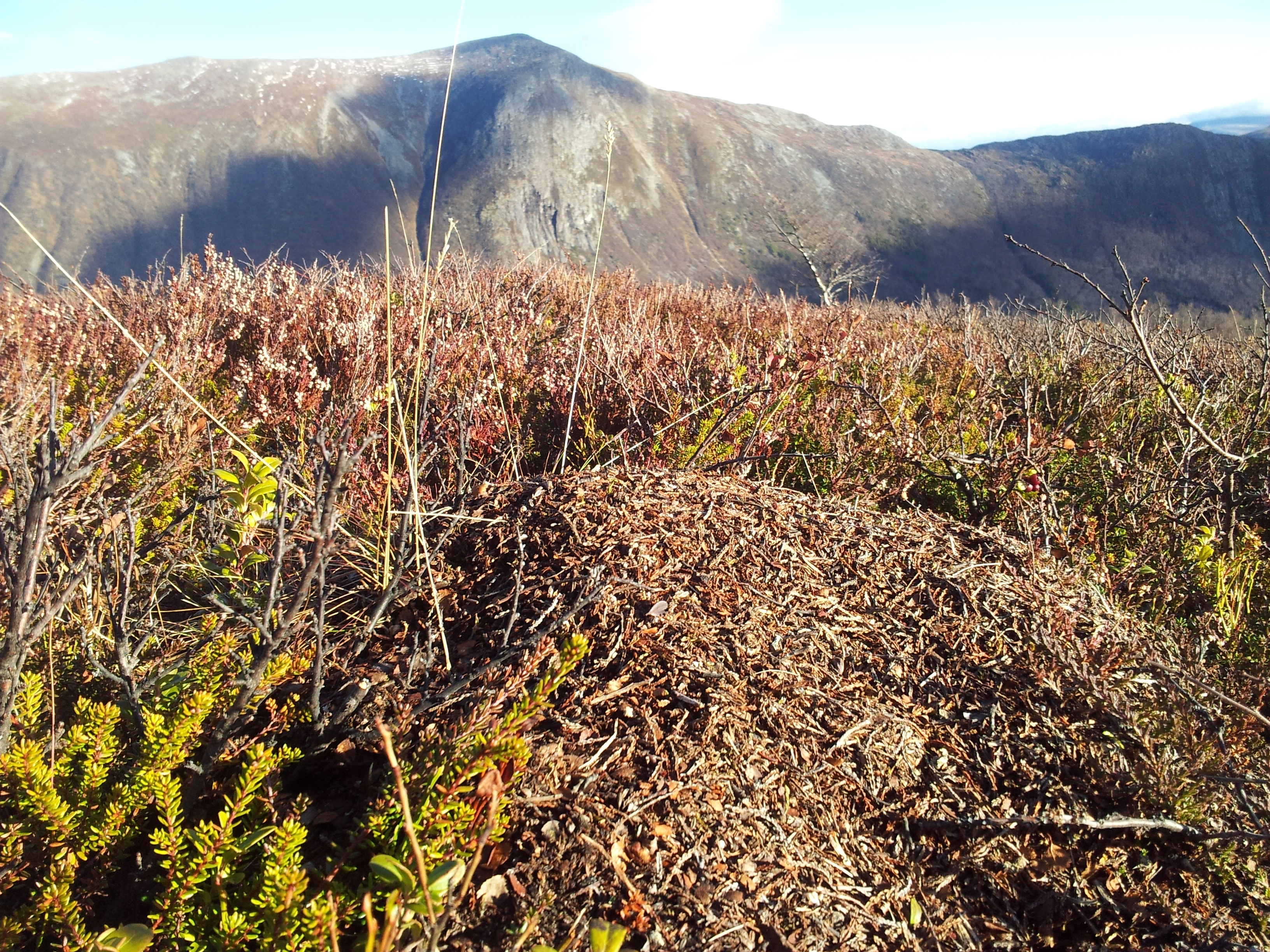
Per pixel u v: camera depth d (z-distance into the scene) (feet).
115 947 4.51
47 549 7.49
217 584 9.36
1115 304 12.04
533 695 5.88
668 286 30.96
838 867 6.34
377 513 9.44
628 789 6.49
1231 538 11.75
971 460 13.15
